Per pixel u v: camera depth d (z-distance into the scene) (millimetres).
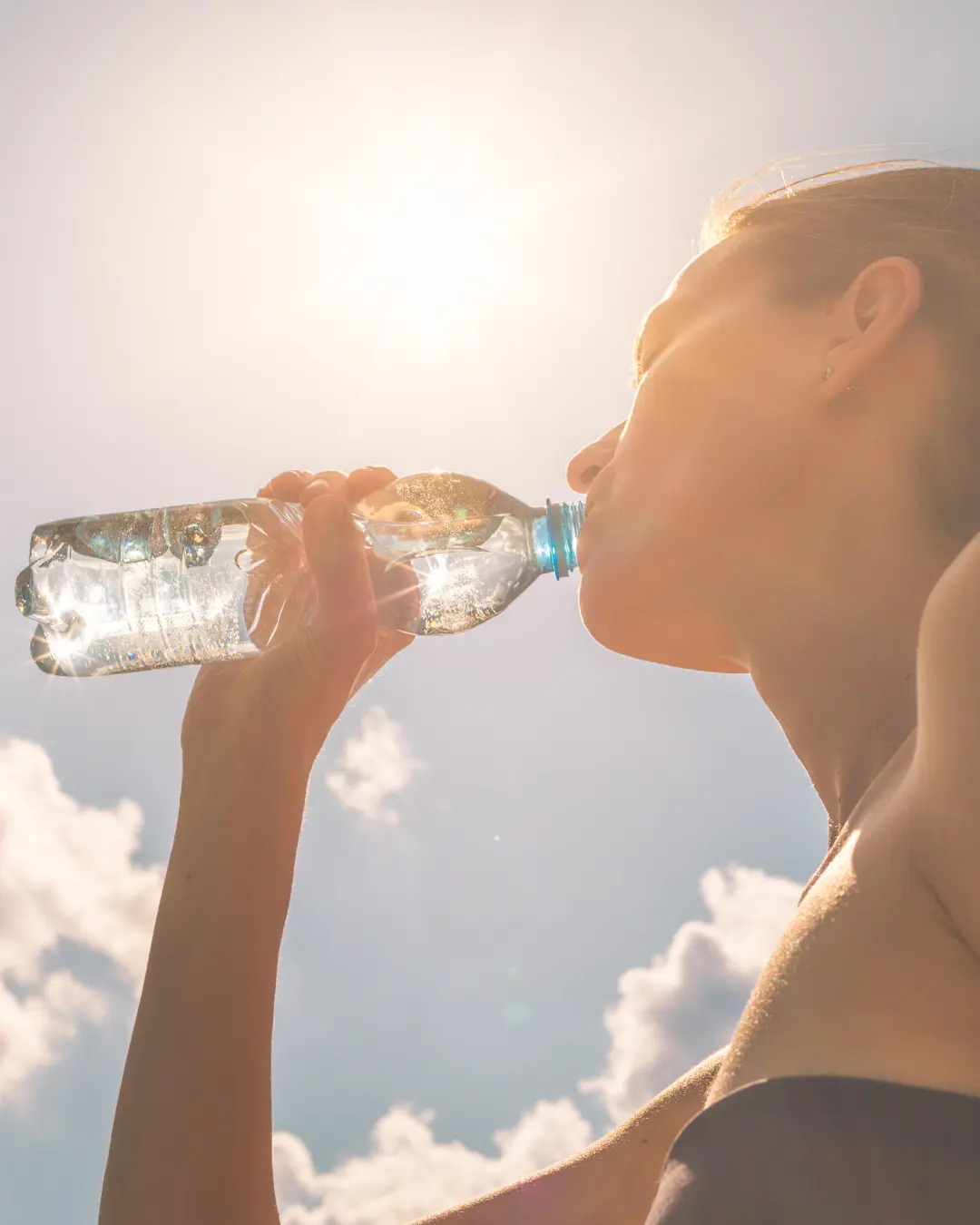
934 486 854
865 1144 595
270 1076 1080
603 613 1039
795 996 670
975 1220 567
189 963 1098
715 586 973
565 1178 1137
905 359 885
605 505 1076
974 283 896
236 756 1207
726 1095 650
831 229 989
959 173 992
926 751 597
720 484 950
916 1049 623
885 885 645
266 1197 1023
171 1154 1006
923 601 830
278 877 1157
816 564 902
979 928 583
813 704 902
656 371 1047
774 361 957
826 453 910
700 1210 619
